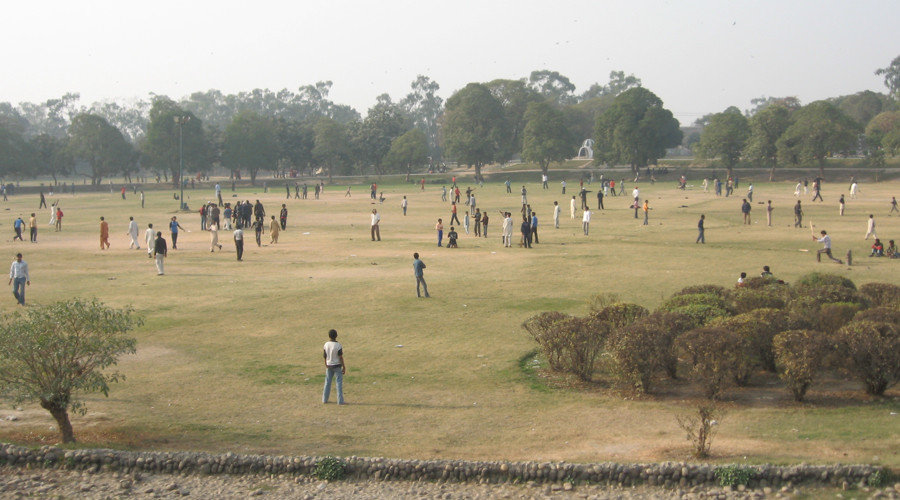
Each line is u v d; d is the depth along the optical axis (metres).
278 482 10.23
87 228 46.66
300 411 13.12
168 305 21.94
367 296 23.31
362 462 10.37
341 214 55.31
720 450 10.86
